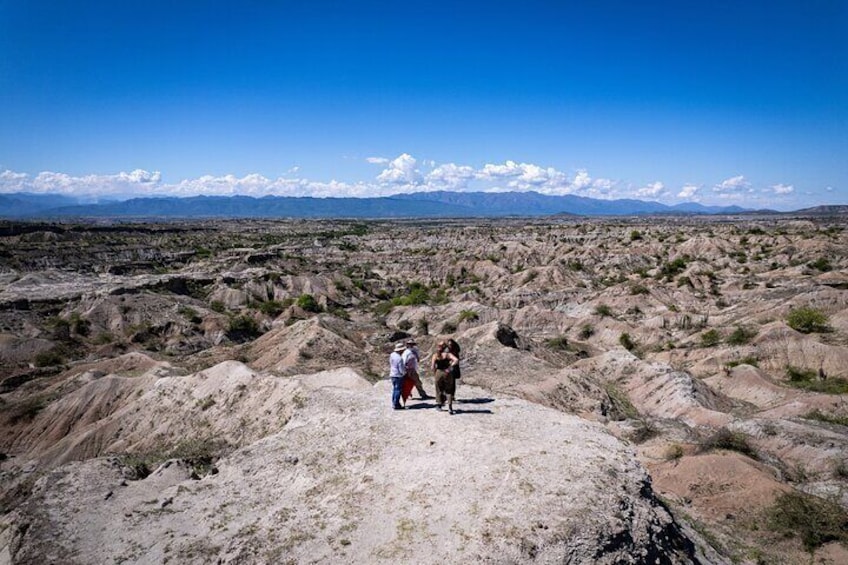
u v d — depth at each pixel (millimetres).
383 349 60000
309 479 15945
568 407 40156
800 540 22250
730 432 32344
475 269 133250
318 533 13477
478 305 83625
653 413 43438
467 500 13805
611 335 73188
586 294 96000
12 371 61312
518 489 13984
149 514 15773
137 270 123312
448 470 15148
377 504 14211
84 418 43219
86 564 14148
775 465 30094
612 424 38375
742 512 24344
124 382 45750
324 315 76500
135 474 21266
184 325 77562
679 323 73062
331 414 19719
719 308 82562
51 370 58750
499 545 12188
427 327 80188
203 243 176250
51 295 85875
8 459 40688
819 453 30562
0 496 34281
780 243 131375
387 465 15812
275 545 13281
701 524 23891
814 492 27281
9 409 45438
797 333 56000
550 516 12953
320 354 54594
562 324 78625
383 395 21172
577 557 12047
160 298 85812
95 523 16125
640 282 96312
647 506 14391
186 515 15523
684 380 45438
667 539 14352
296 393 32312
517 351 51656
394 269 144500
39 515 16719
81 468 20422
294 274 120375
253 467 17469
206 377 38875
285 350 56969
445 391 18859
